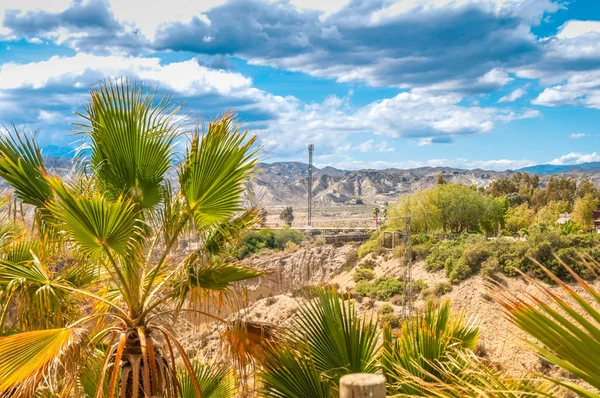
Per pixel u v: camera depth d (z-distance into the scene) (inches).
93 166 287.0
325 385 227.1
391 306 2116.1
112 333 261.3
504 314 111.3
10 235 333.4
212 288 277.7
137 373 251.3
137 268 270.1
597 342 100.5
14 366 214.5
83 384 289.3
